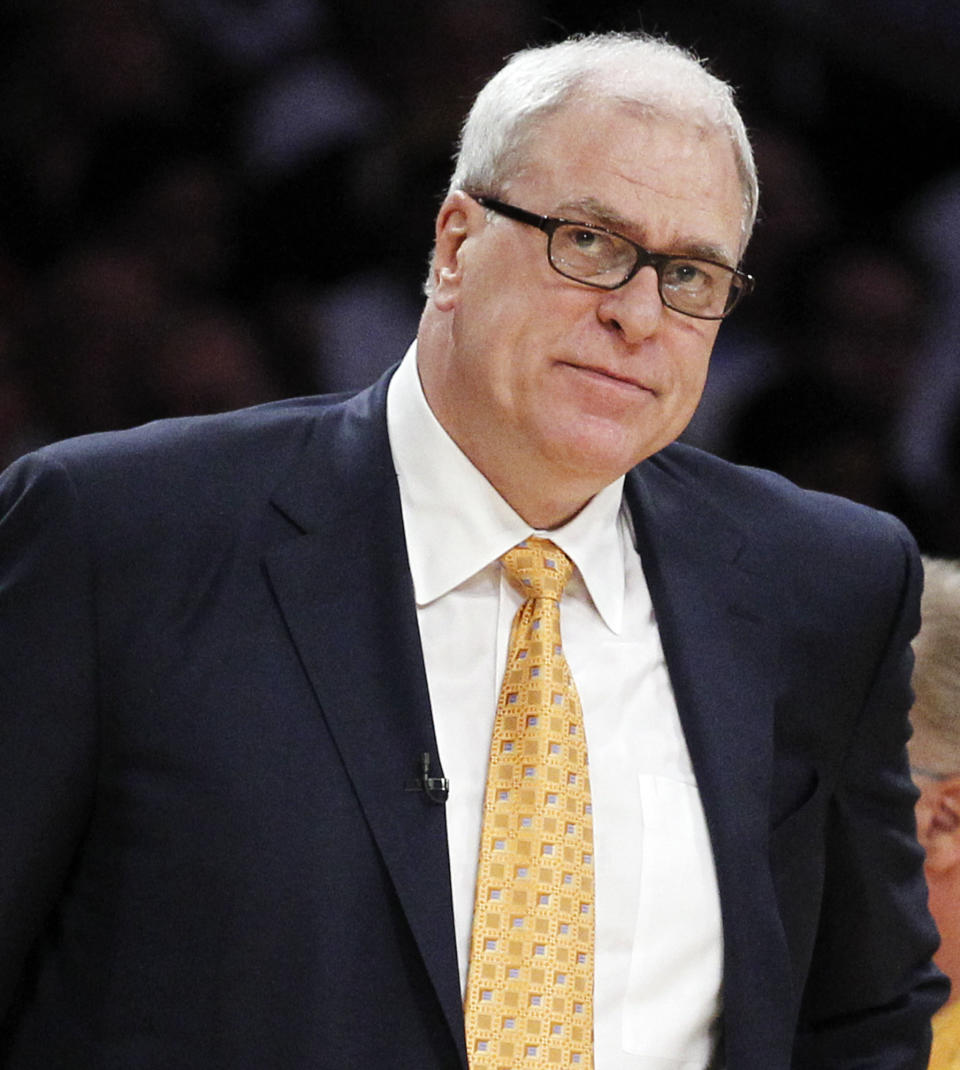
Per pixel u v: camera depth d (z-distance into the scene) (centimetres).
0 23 1170
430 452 602
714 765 601
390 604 579
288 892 530
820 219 1300
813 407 1277
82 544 557
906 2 1305
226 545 574
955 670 738
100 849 550
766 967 592
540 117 582
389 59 1223
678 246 571
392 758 554
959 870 736
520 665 589
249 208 1197
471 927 555
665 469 675
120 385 1157
